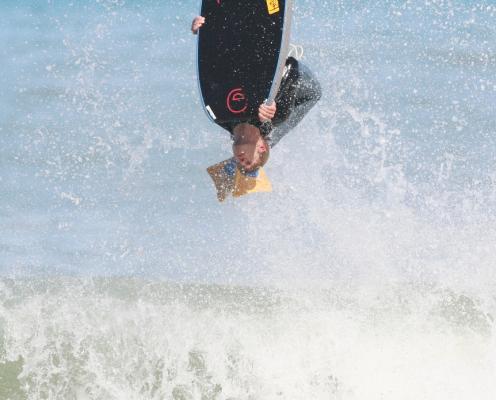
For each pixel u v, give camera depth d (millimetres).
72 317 25469
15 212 37156
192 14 58312
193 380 23031
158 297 27578
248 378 23125
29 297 27047
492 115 42750
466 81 46219
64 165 40469
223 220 35594
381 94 44125
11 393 22438
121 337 24375
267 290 28297
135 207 37250
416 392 22734
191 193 37969
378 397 22641
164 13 58625
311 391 22797
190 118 43688
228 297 27500
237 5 25844
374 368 23391
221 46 25844
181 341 24109
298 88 26328
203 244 33375
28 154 41594
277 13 25078
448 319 25859
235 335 24438
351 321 25422
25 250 33844
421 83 45750
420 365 23516
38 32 56156
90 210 36812
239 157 25469
